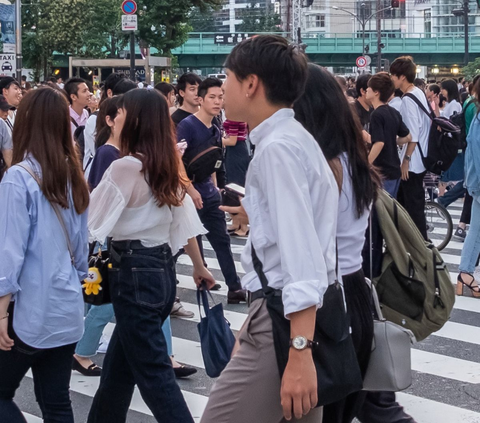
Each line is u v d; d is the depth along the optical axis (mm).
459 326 7441
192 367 6102
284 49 2973
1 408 3971
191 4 47812
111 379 4410
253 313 3014
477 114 7715
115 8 51500
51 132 3840
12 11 29125
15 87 10758
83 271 4043
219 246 7941
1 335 3770
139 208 4277
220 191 7730
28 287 3795
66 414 4039
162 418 4246
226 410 3051
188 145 7406
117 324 4336
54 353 3982
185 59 80812
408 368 3508
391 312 4035
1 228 3734
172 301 4441
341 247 3395
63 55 60719
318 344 2891
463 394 5777
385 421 4234
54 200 3811
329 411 3412
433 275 4020
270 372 2980
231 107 3033
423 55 83625
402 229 4027
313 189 2885
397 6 64500
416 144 9336
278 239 2783
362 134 3430
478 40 81312
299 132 2932
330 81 3363
